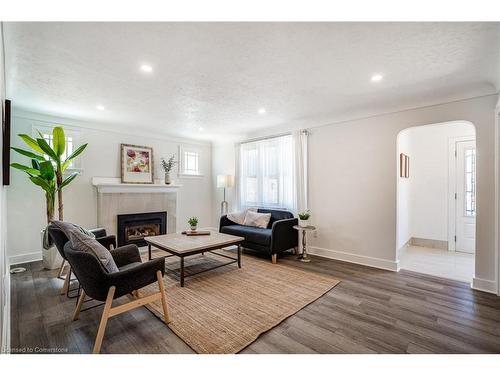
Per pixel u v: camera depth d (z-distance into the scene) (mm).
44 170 3244
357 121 3895
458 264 3840
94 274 1777
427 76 2586
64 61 2279
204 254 4395
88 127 4375
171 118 4246
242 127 4898
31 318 2207
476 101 2904
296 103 3455
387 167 3602
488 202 2824
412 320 2199
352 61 2285
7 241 3600
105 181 4547
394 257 3537
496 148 2752
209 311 2342
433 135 4922
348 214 3986
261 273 3400
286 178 4805
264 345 1848
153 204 5035
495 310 2379
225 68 2418
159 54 2164
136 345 1840
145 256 4293
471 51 2105
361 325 2117
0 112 1558
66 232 2047
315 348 1813
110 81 2719
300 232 4469
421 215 5059
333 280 3139
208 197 6418
